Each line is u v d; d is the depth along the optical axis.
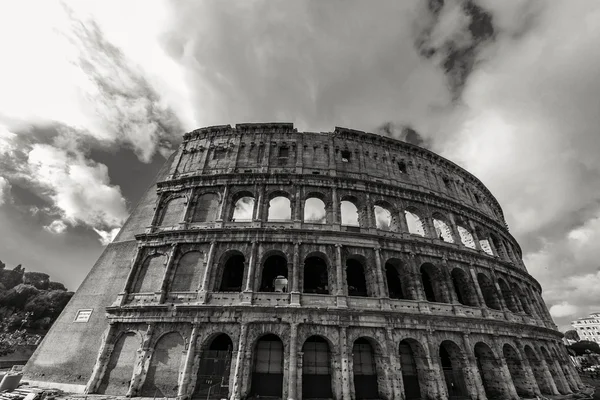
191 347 32.81
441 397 33.38
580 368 106.50
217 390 31.33
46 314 93.06
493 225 57.69
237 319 33.97
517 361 41.16
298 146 49.59
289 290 36.59
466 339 37.78
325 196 45.31
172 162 53.31
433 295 45.59
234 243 39.94
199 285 37.41
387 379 33.06
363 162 50.12
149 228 43.34
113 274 42.38
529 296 54.03
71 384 34.12
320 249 39.50
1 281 115.25
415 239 43.47
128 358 34.22
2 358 60.44
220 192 45.12
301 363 32.12
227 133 51.78
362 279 44.09
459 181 58.88
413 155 55.53
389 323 35.59
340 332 34.12
